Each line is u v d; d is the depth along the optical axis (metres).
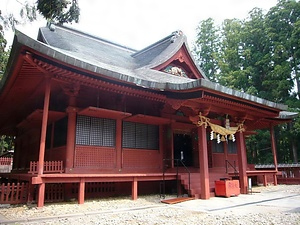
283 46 28.69
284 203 10.17
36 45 7.82
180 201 10.57
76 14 11.00
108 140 12.16
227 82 33.69
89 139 11.55
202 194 11.51
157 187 13.98
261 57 32.19
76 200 10.99
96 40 19.33
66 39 15.88
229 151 18.61
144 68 14.84
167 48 16.95
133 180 11.24
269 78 31.06
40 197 8.89
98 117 12.05
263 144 32.22
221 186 12.29
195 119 12.28
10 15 11.97
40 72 9.77
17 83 10.82
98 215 7.82
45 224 6.68
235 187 12.68
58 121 12.39
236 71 32.69
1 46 22.70
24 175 10.93
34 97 13.35
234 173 15.53
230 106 12.86
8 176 14.71
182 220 7.05
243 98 11.76
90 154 11.45
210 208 9.07
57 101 12.70
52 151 12.45
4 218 7.34
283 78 28.97
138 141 13.30
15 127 18.98
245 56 34.41
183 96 11.40
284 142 31.67
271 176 21.70
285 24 30.28
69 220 7.14
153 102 14.37
